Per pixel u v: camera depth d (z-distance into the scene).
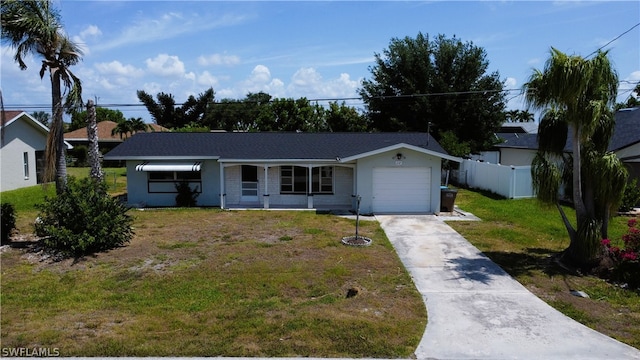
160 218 18.17
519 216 18.34
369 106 39.53
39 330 7.23
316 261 11.62
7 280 10.11
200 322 7.60
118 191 27.08
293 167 21.73
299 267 11.02
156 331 7.21
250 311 8.12
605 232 11.25
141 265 11.25
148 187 21.70
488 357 6.50
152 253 12.40
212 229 15.88
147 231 15.47
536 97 11.16
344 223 17.17
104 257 11.94
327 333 7.06
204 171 21.72
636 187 19.95
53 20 14.54
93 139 19.81
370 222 17.38
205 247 13.12
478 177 27.75
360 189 19.48
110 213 13.00
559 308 8.52
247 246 13.27
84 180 13.36
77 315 7.99
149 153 21.28
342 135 24.27
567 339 7.13
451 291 9.46
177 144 22.64
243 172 21.91
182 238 14.34
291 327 7.29
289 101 48.78
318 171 21.69
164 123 73.12
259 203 22.02
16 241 13.53
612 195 10.89
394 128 37.34
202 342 6.76
